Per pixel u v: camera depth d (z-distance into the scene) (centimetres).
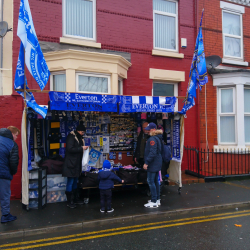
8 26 652
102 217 470
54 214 487
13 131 482
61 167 572
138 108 568
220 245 371
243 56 952
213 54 897
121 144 720
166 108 597
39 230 414
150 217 487
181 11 859
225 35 924
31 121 575
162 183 625
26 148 503
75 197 560
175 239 392
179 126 650
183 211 512
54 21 681
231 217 493
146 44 797
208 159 813
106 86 714
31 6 661
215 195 623
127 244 376
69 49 649
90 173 561
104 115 682
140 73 786
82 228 438
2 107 609
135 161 666
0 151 440
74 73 662
